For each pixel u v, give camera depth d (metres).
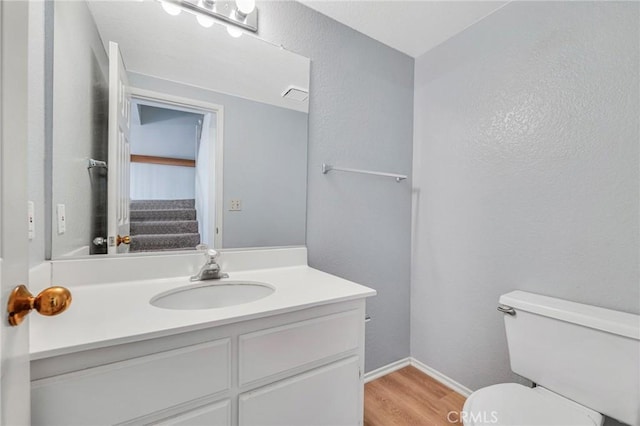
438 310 1.80
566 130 1.27
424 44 1.84
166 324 0.73
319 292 1.04
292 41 1.50
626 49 1.11
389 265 1.87
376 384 1.76
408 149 1.95
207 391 0.78
